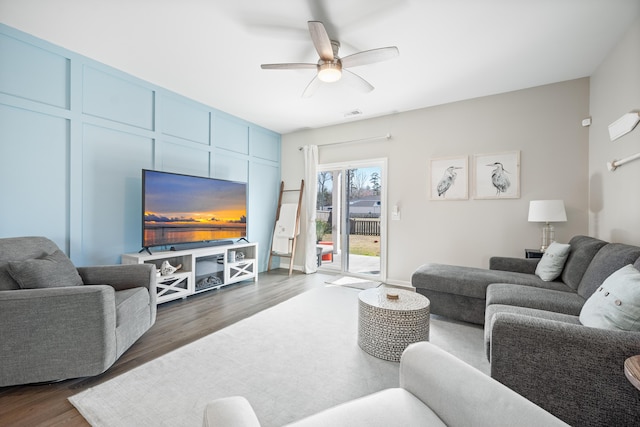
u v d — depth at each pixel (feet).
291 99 12.28
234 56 8.91
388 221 13.98
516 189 11.16
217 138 13.56
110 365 5.81
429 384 2.88
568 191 10.30
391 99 12.15
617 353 3.49
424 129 13.10
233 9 6.84
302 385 5.57
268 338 7.59
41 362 5.28
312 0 6.50
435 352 3.09
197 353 6.77
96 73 9.27
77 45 8.37
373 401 2.93
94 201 9.32
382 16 7.01
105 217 9.60
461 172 12.22
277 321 8.79
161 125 11.16
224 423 2.08
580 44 8.10
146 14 7.02
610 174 8.43
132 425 4.47
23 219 7.89
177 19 7.20
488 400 2.42
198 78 10.40
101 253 9.50
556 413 3.79
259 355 6.70
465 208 12.18
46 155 8.27
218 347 7.08
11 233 7.69
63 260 6.81
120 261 9.96
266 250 16.83
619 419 3.46
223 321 8.81
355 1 6.52
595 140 9.51
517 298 6.45
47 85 8.24
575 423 3.68
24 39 7.73
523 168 11.06
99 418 4.60
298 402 5.08
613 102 8.23
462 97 11.90
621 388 3.46
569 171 10.29
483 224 11.82
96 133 9.35
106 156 9.61
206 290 12.09
